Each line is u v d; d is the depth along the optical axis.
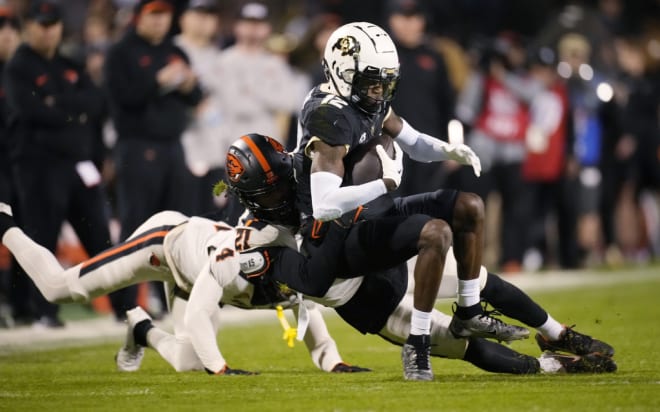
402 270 21.12
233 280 21.39
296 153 20.66
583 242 50.66
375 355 25.78
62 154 32.66
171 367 24.38
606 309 34.50
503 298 21.16
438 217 20.25
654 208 57.28
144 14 34.12
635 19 63.81
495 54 45.41
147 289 35.97
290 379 21.31
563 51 48.09
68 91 32.75
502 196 46.22
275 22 53.62
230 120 37.94
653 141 52.34
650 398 18.08
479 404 17.67
